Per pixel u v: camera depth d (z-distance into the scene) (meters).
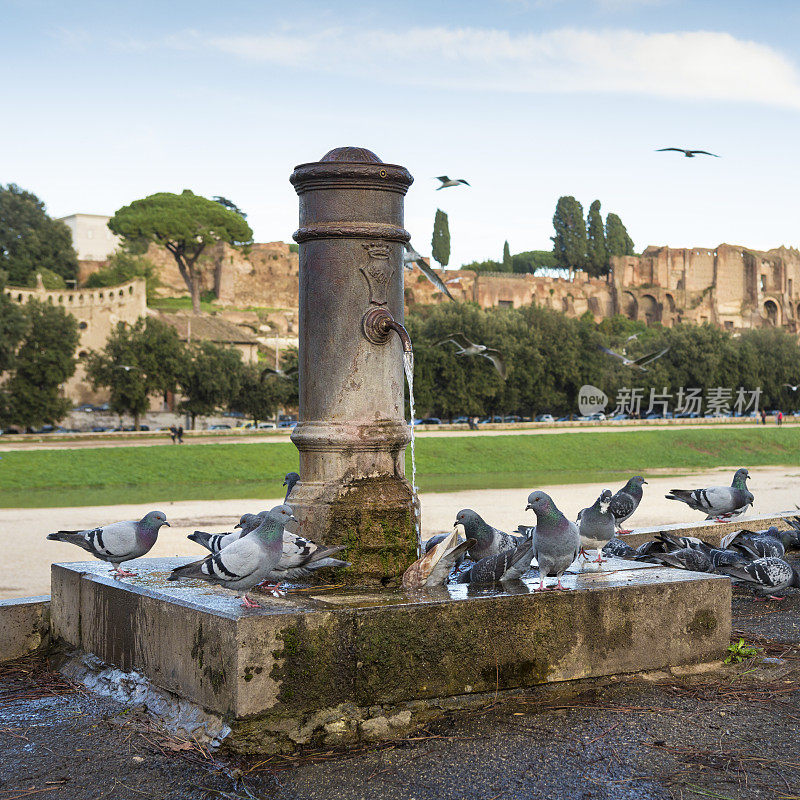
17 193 106.62
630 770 4.63
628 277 159.50
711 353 85.75
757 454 54.00
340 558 6.36
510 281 145.12
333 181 6.73
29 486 35.22
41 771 4.70
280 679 4.99
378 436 6.65
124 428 71.81
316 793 4.39
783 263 172.25
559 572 5.99
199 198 118.25
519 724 5.27
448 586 6.15
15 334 60.22
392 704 5.28
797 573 9.05
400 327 6.64
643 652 6.16
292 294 134.25
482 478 39.31
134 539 6.42
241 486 36.06
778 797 4.32
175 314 105.06
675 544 9.16
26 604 7.06
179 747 4.93
